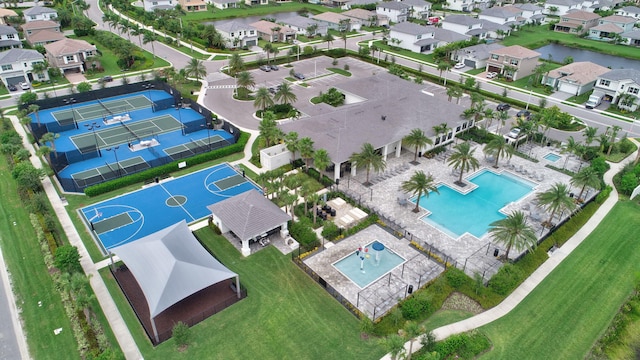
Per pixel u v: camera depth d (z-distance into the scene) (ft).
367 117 257.96
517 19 570.46
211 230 184.34
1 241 173.06
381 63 425.69
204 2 628.69
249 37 462.60
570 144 235.81
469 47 429.38
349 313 144.77
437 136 247.91
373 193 211.20
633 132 291.79
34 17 483.10
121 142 258.98
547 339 138.10
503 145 228.43
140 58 406.00
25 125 274.16
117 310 144.25
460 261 169.48
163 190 211.41
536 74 371.97
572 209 178.91
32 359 126.21
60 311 142.00
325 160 204.64
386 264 166.91
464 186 219.61
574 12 569.23
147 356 128.47
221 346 132.36
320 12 638.12
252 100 326.03
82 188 208.13
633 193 214.48
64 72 371.15
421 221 192.54
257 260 167.32
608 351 135.95
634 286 160.04
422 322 142.41
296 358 129.08
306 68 404.98
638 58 463.01
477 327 141.28
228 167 233.55
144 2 611.47
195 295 150.82
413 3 616.80
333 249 173.58
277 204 195.11
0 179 215.92
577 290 158.10
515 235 160.25
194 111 306.55
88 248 171.32
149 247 151.12
